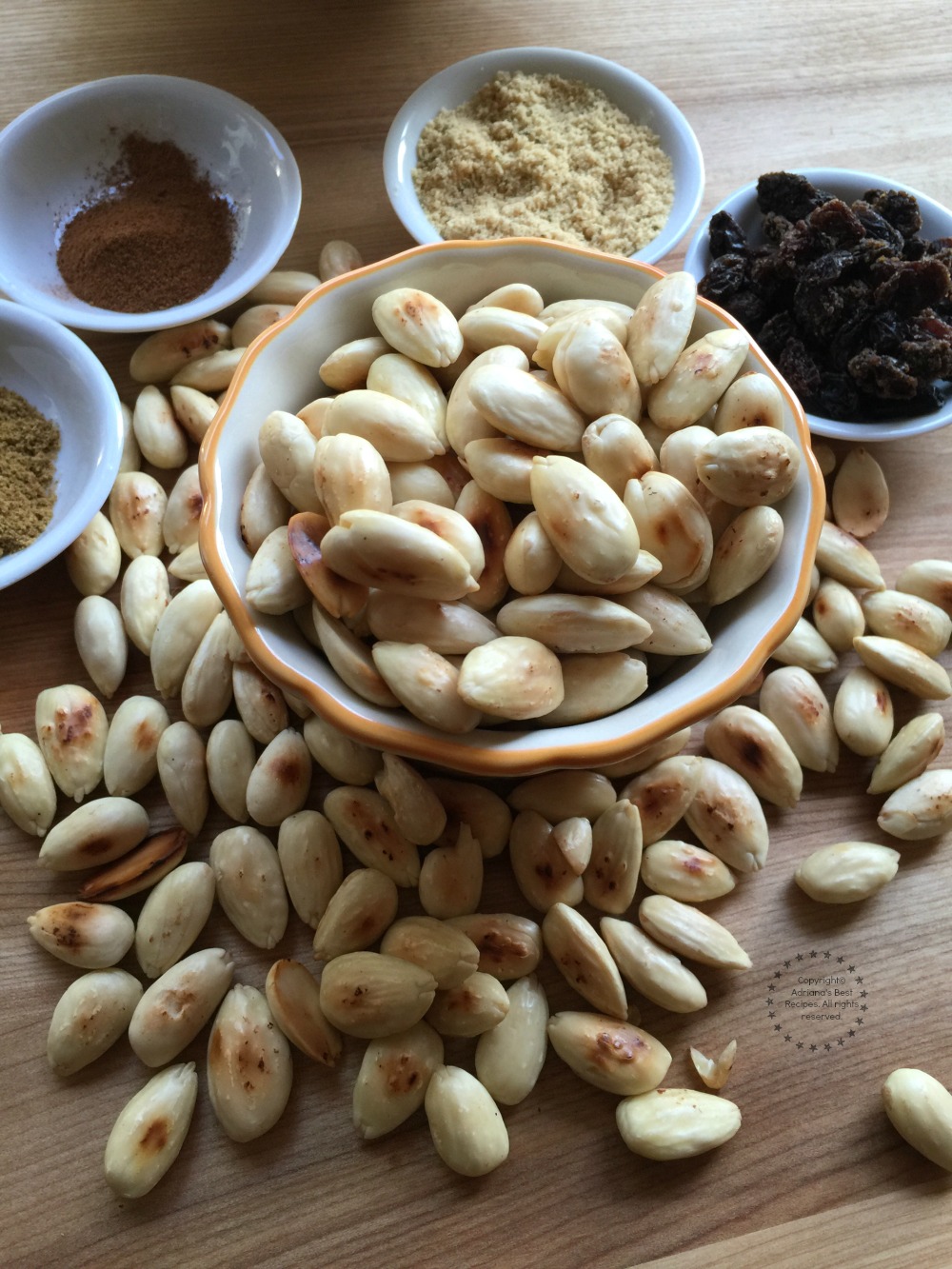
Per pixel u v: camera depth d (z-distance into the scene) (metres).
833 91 0.27
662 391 0.17
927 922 0.19
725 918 0.18
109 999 0.17
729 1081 0.17
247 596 0.16
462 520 0.16
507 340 0.18
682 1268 0.16
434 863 0.18
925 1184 0.17
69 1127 0.16
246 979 0.17
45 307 0.22
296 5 0.27
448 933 0.17
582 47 0.27
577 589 0.16
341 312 0.19
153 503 0.21
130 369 0.23
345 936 0.17
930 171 0.26
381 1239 0.16
